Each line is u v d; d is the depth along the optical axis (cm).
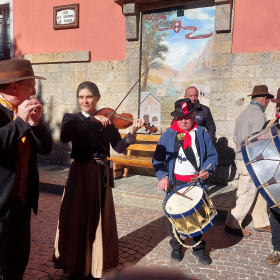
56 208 483
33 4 729
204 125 498
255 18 536
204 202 265
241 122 387
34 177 223
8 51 793
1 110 188
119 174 612
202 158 306
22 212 221
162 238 376
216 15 550
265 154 263
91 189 267
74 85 704
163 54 625
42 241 366
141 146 610
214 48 568
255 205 398
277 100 300
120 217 444
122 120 342
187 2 585
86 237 265
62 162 724
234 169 562
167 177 303
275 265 315
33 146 220
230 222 388
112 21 653
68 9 688
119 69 655
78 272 273
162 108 637
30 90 199
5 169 190
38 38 733
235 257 331
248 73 548
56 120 730
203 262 315
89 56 677
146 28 632
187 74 610
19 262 224
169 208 268
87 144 267
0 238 189
